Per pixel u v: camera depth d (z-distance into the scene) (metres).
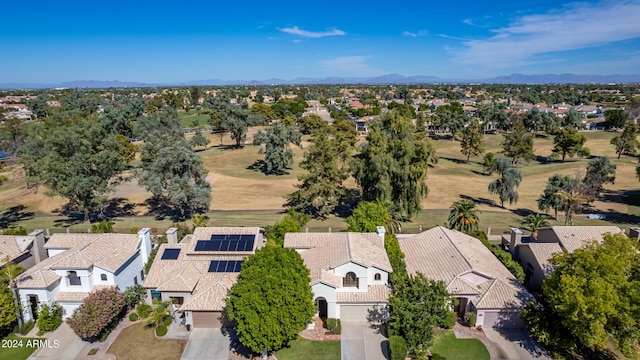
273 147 97.25
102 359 31.75
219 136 144.00
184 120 186.75
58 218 63.78
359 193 80.25
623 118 157.62
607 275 29.48
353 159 64.38
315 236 42.62
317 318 36.78
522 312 33.84
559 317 31.98
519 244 46.53
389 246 42.53
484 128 156.75
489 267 39.44
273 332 29.06
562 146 114.75
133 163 104.00
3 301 32.72
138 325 36.22
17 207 69.12
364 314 36.25
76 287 36.91
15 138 87.00
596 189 75.06
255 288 30.58
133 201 74.06
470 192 85.25
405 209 60.84
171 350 32.84
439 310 31.31
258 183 89.50
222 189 84.06
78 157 56.00
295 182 90.56
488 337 34.50
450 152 131.12
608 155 120.81
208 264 39.47
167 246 41.59
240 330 29.73
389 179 59.97
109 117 120.56
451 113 154.50
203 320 35.31
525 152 111.12
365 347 33.03
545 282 32.69
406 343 31.38
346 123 129.88
